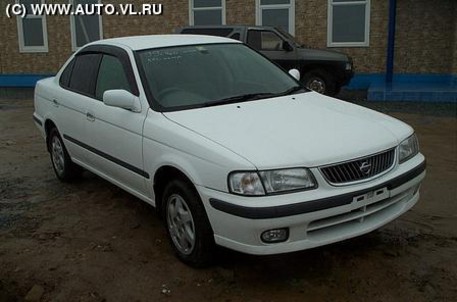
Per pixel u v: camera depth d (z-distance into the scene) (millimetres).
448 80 14422
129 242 4637
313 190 3543
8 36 18688
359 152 3738
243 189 3486
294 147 3668
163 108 4414
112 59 5191
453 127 9508
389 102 12500
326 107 4594
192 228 3986
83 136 5434
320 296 3682
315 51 13141
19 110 12883
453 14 14195
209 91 4703
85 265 4234
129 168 4680
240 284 3865
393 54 14586
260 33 13125
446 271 3971
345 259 4188
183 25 16547
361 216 3740
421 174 4211
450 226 4812
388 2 14602
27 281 4039
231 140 3770
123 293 3807
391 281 3848
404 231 4703
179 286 3867
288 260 4188
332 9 15070
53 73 18484
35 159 7652
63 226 5031
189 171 3834
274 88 5027
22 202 5727
